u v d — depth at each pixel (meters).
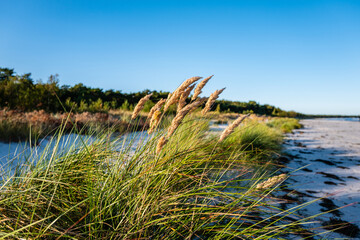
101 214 1.56
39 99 11.38
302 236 2.06
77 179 1.95
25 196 1.51
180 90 1.47
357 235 2.17
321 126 22.14
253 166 3.83
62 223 1.56
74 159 2.09
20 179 1.84
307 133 14.02
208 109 1.72
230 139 4.73
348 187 3.62
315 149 7.62
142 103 1.78
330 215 2.60
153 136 1.91
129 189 1.76
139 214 1.55
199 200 2.05
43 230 1.30
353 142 9.77
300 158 5.93
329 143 9.29
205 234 1.73
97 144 2.23
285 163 5.20
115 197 1.68
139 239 1.43
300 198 3.08
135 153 1.94
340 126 22.73
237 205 1.91
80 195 1.83
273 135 8.58
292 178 4.01
